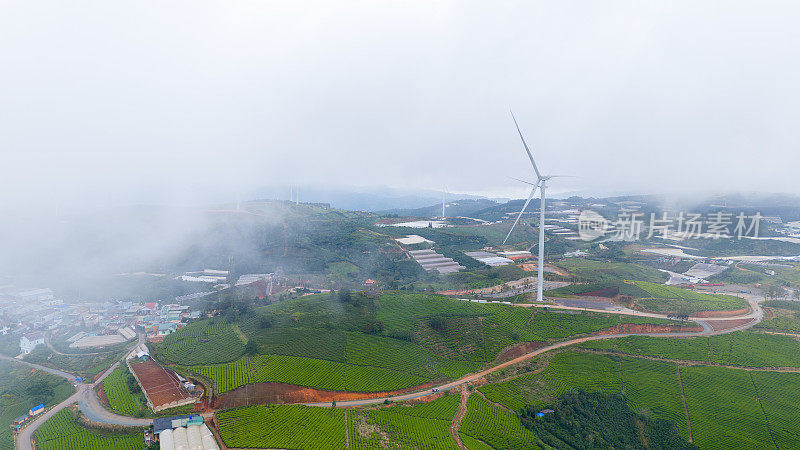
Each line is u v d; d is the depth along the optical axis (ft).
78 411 476.54
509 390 531.91
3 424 477.77
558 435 465.88
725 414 487.20
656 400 515.09
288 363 531.09
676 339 614.75
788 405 488.44
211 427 424.87
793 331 639.76
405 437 426.51
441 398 504.84
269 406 448.24
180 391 487.20
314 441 403.75
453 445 422.41
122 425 435.94
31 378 597.52
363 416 453.99
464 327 651.66
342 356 561.02
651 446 462.60
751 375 534.78
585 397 516.73
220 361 550.77
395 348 595.06
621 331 654.12
